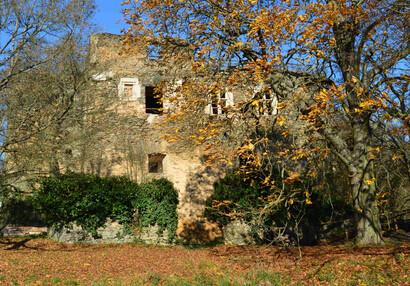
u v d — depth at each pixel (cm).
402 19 1112
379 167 1316
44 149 1390
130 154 1661
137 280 988
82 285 948
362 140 1265
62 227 1474
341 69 1288
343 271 993
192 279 1006
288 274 1023
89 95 1605
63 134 1518
